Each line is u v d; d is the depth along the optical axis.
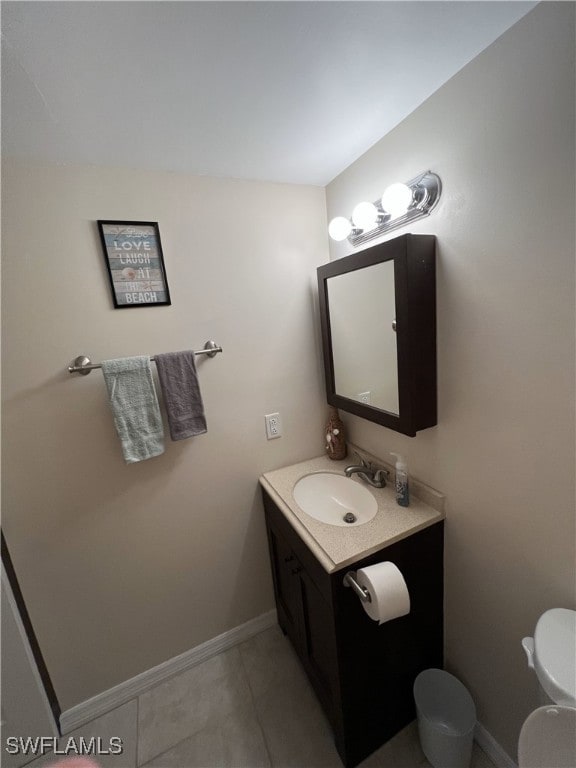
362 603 0.94
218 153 1.13
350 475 1.43
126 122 0.92
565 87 0.67
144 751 1.24
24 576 1.19
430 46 0.76
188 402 1.28
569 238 0.70
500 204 0.82
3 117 0.85
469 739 1.04
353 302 1.30
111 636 1.36
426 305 1.03
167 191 1.21
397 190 0.96
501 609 1.01
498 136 0.80
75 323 1.13
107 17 0.61
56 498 1.19
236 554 1.55
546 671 0.69
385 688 1.14
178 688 1.43
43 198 1.05
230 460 1.47
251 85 0.83
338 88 0.88
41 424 1.13
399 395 1.11
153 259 1.21
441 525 1.16
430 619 1.20
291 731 1.25
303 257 1.49
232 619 1.60
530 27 0.70
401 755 1.15
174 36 0.67
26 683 1.18
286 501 1.32
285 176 1.35
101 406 1.20
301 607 1.28
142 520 1.34
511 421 0.89
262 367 1.47
